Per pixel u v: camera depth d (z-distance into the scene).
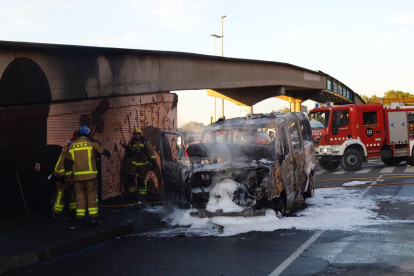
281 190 9.11
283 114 11.11
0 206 8.91
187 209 9.78
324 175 17.92
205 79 22.98
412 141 20.11
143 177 12.01
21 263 6.40
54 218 9.26
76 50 11.01
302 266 5.84
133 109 13.05
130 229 8.70
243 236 7.70
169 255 6.66
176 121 15.20
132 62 13.95
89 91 11.52
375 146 19.73
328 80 47.34
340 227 8.15
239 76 28.06
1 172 8.93
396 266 5.67
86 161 8.38
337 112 19.62
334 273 5.50
